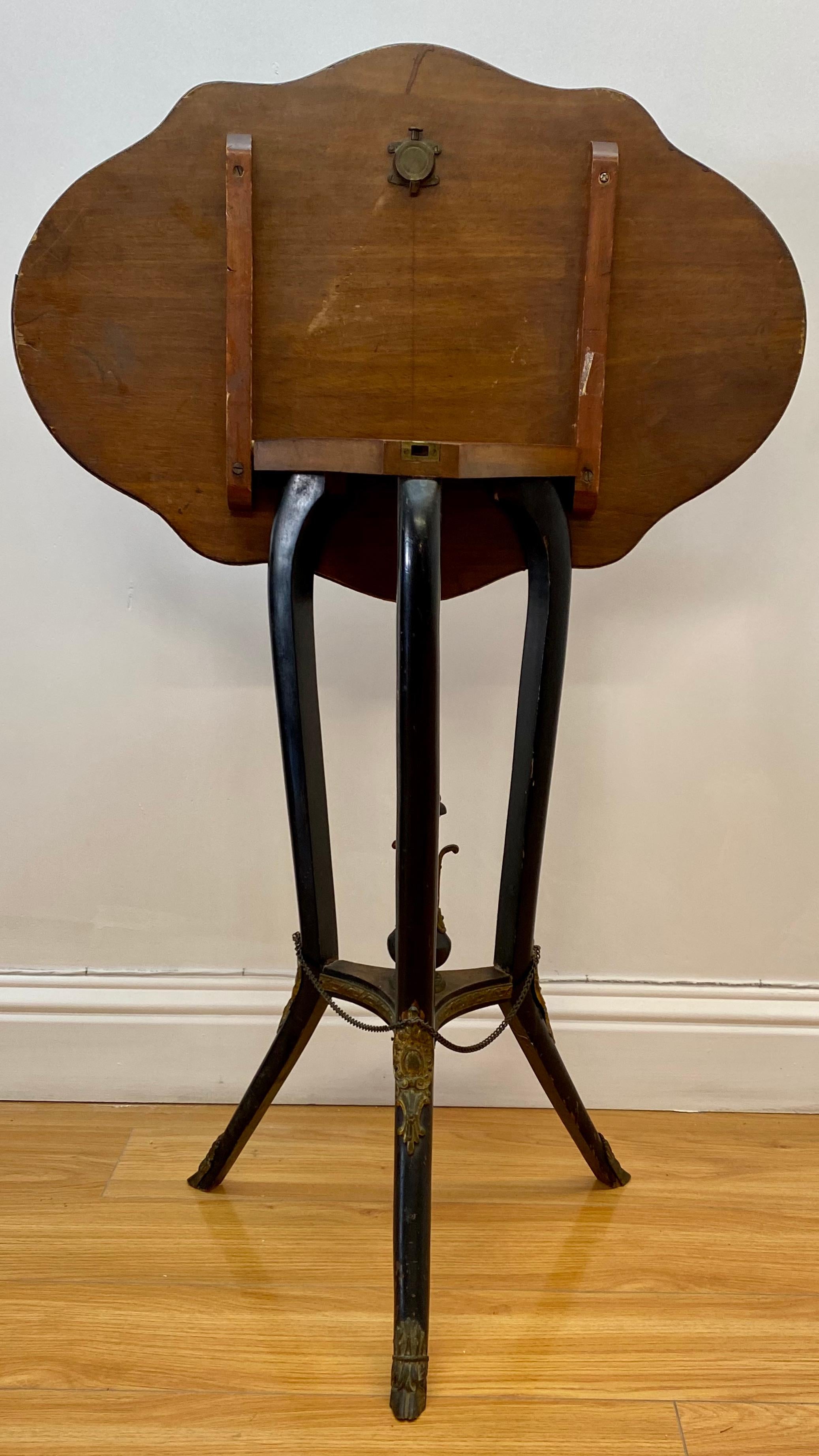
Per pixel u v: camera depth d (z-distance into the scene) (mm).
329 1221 1052
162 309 894
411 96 866
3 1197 1074
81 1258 985
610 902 1263
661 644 1220
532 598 929
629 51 1119
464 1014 987
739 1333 909
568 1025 1270
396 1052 877
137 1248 1001
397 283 889
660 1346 890
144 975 1262
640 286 903
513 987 989
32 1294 935
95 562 1193
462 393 906
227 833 1242
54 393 904
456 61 866
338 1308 928
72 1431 791
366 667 1220
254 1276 966
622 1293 953
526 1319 917
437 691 812
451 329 896
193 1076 1272
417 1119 863
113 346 899
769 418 929
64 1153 1158
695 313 909
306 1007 988
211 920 1258
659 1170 1152
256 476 917
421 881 840
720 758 1238
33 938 1257
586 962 1275
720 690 1228
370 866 1252
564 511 896
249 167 855
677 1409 824
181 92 1123
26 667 1209
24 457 1170
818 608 1215
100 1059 1267
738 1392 843
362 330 895
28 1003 1248
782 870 1256
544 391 909
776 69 1122
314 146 870
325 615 1211
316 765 944
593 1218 1064
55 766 1227
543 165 877
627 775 1241
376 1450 779
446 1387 840
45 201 1137
